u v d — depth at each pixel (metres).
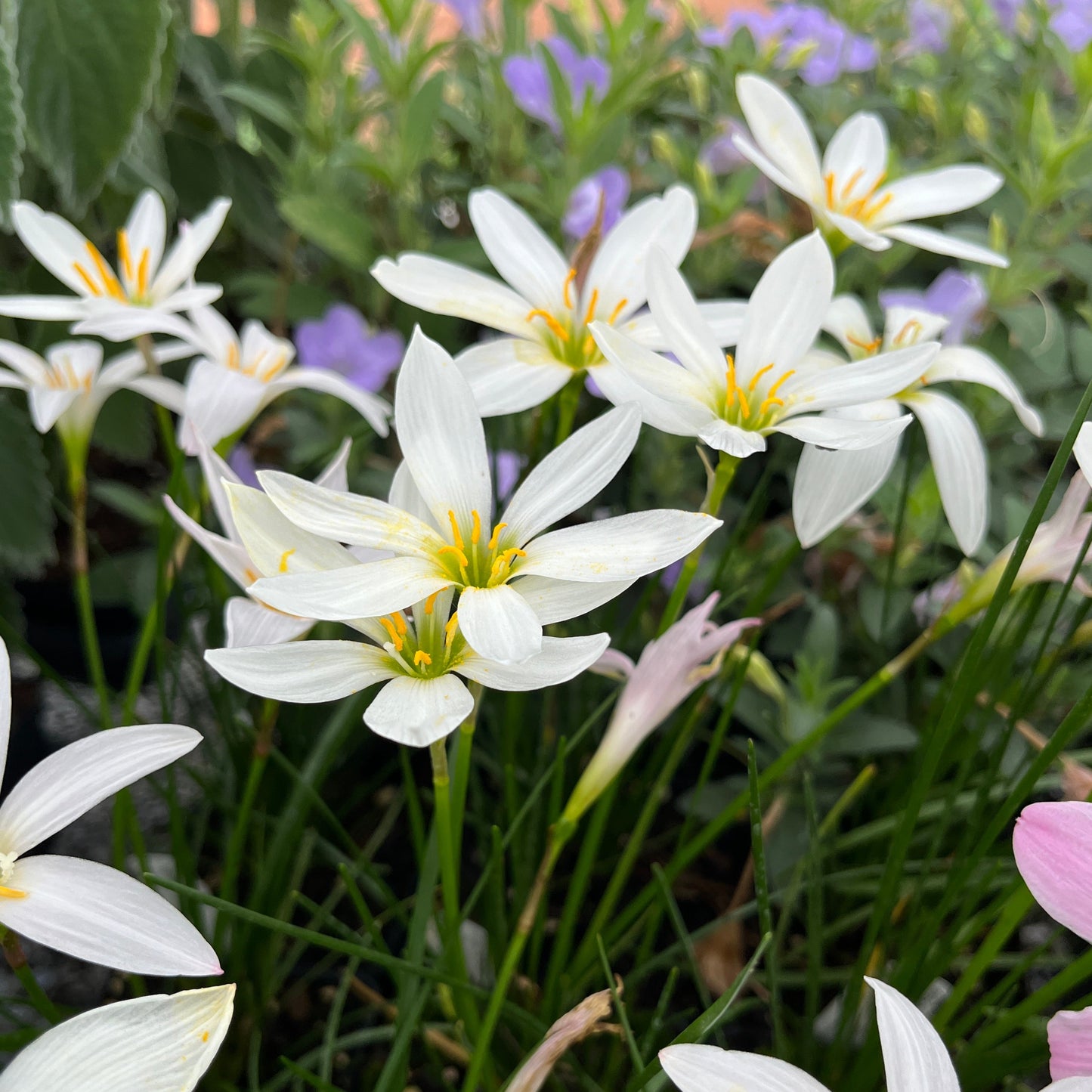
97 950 0.21
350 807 0.40
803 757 0.37
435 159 0.62
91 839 0.47
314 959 0.39
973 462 0.30
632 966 0.39
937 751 0.27
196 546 0.38
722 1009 0.24
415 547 0.23
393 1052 0.28
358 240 0.47
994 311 0.45
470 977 0.36
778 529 0.43
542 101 0.50
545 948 0.39
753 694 0.39
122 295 0.34
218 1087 0.34
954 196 0.33
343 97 0.53
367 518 0.23
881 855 0.38
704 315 0.30
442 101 0.51
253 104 0.51
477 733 0.42
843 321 0.34
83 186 0.43
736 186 0.49
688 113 0.59
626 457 0.24
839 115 0.59
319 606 0.22
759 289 0.28
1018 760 0.37
